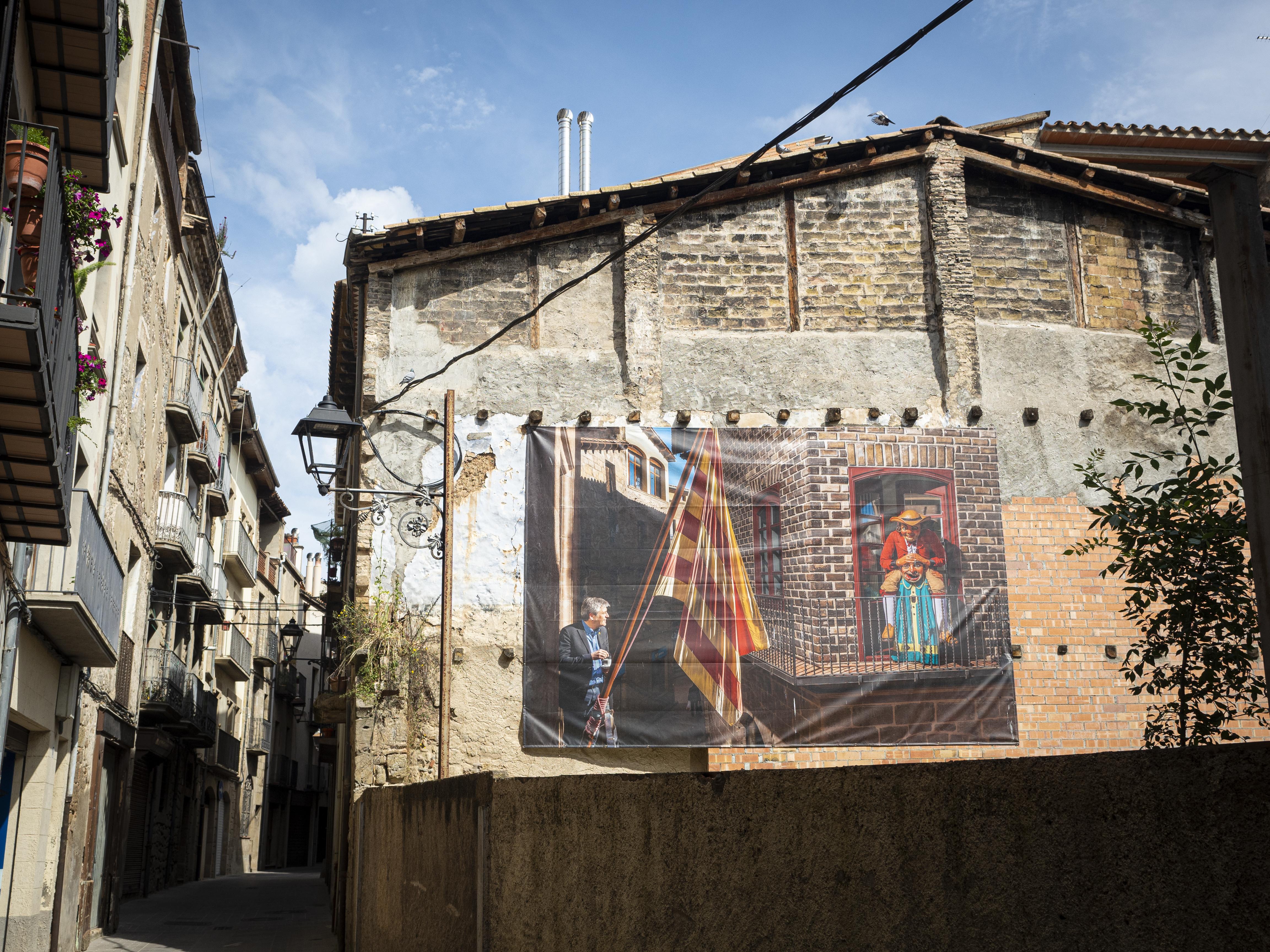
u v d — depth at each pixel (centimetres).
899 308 1343
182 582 2414
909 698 1214
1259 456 250
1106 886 183
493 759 1172
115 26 863
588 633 1207
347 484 1529
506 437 1261
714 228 1340
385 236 1266
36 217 816
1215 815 164
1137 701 1241
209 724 2662
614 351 1301
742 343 1309
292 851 4700
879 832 245
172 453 2248
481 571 1221
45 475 781
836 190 1368
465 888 540
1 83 630
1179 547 658
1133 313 1391
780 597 1230
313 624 5122
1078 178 1398
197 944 1439
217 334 2558
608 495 1247
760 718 1197
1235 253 260
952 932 219
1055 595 1263
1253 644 645
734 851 304
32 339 629
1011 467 1297
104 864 1627
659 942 342
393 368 1277
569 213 1319
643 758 1193
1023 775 204
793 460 1270
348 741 1366
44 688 1156
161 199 1752
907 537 1259
